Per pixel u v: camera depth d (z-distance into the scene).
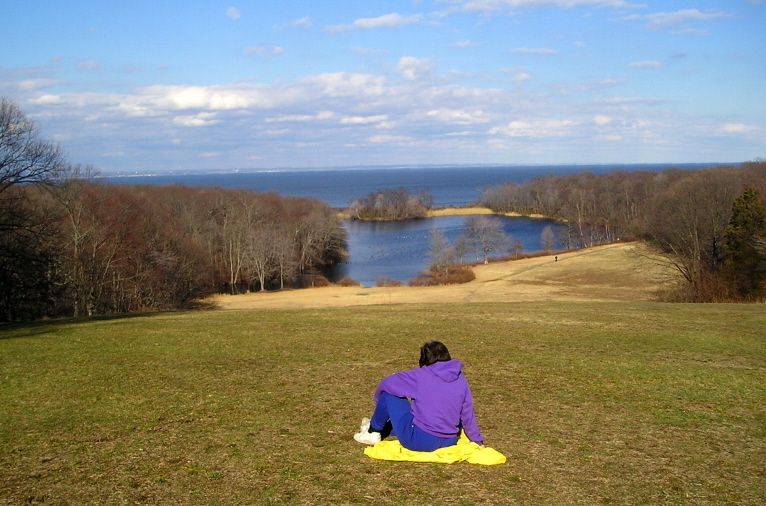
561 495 5.07
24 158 25.14
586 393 8.75
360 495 5.02
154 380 9.66
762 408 8.02
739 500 5.03
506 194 146.75
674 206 48.38
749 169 66.69
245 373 10.11
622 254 69.62
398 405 5.95
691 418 7.52
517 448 6.30
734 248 36.16
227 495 5.05
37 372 10.45
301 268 76.94
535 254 78.56
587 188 125.31
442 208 155.50
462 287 54.53
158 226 52.66
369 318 17.80
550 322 16.59
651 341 13.36
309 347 12.63
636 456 6.11
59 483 5.37
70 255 37.44
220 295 57.34
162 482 5.37
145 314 23.34
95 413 7.74
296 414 7.61
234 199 87.56
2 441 6.62
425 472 5.54
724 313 18.75
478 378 9.69
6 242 26.67
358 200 148.50
